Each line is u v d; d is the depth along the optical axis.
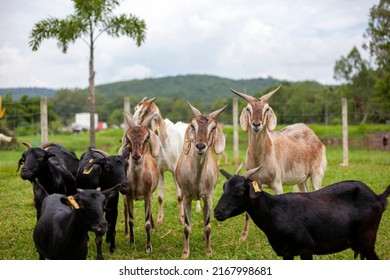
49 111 47.66
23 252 8.21
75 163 9.52
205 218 8.13
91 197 5.75
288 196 6.54
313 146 9.95
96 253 8.17
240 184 6.41
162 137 10.44
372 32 29.89
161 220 10.27
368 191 6.46
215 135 7.86
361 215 6.30
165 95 124.25
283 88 55.06
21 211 10.88
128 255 8.08
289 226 6.28
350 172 15.15
